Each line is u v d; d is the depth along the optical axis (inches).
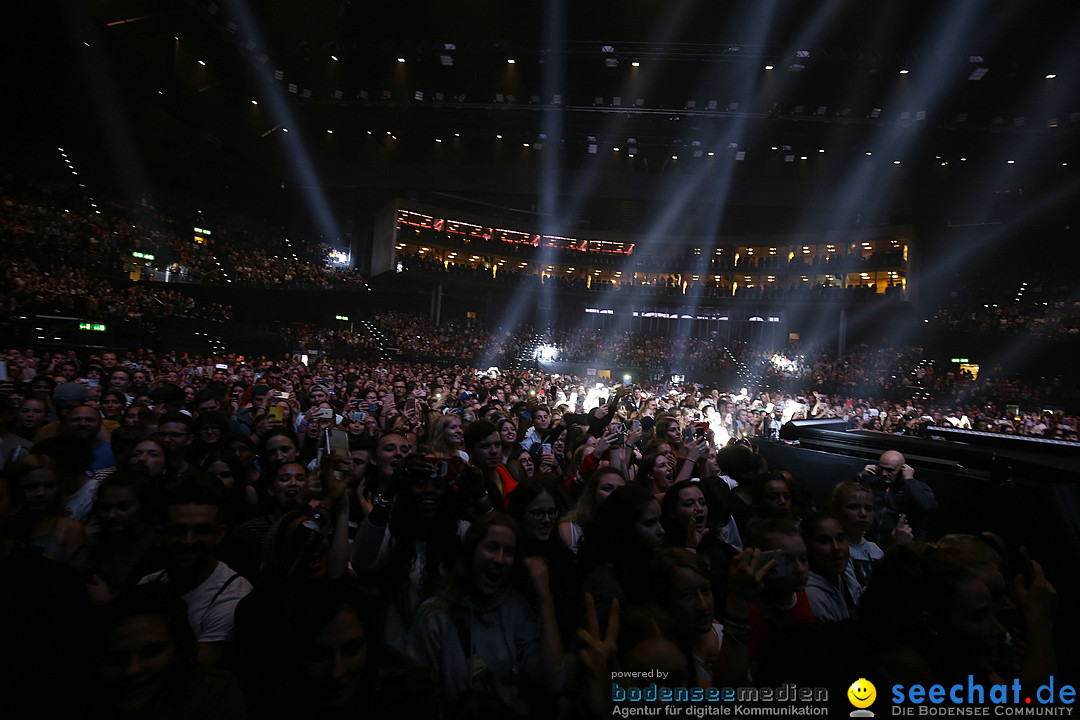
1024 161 1524.4
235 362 734.5
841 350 1688.0
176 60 1334.9
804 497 206.1
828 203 1713.8
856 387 1428.4
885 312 1686.8
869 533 179.3
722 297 1877.5
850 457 228.4
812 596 122.0
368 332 1487.5
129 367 422.3
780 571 109.9
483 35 1455.5
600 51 1418.6
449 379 832.3
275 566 109.7
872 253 1707.7
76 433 203.3
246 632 90.8
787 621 110.1
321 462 123.5
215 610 106.4
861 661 79.5
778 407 782.5
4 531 114.4
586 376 1674.5
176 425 201.8
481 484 131.5
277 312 1425.9
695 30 1386.6
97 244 1165.1
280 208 1918.1
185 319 1131.3
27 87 1248.2
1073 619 131.8
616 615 89.4
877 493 179.6
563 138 1736.0
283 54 1501.0
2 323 745.0
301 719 79.4
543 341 1788.9
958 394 1331.2
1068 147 1441.9
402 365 1139.3
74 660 78.4
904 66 1317.7
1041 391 1256.8
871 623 92.1
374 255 1881.2
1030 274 1565.0
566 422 354.0
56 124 1380.4
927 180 1636.3
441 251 1882.4
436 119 1678.2
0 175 1205.7
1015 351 1440.7
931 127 1465.3
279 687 80.7
